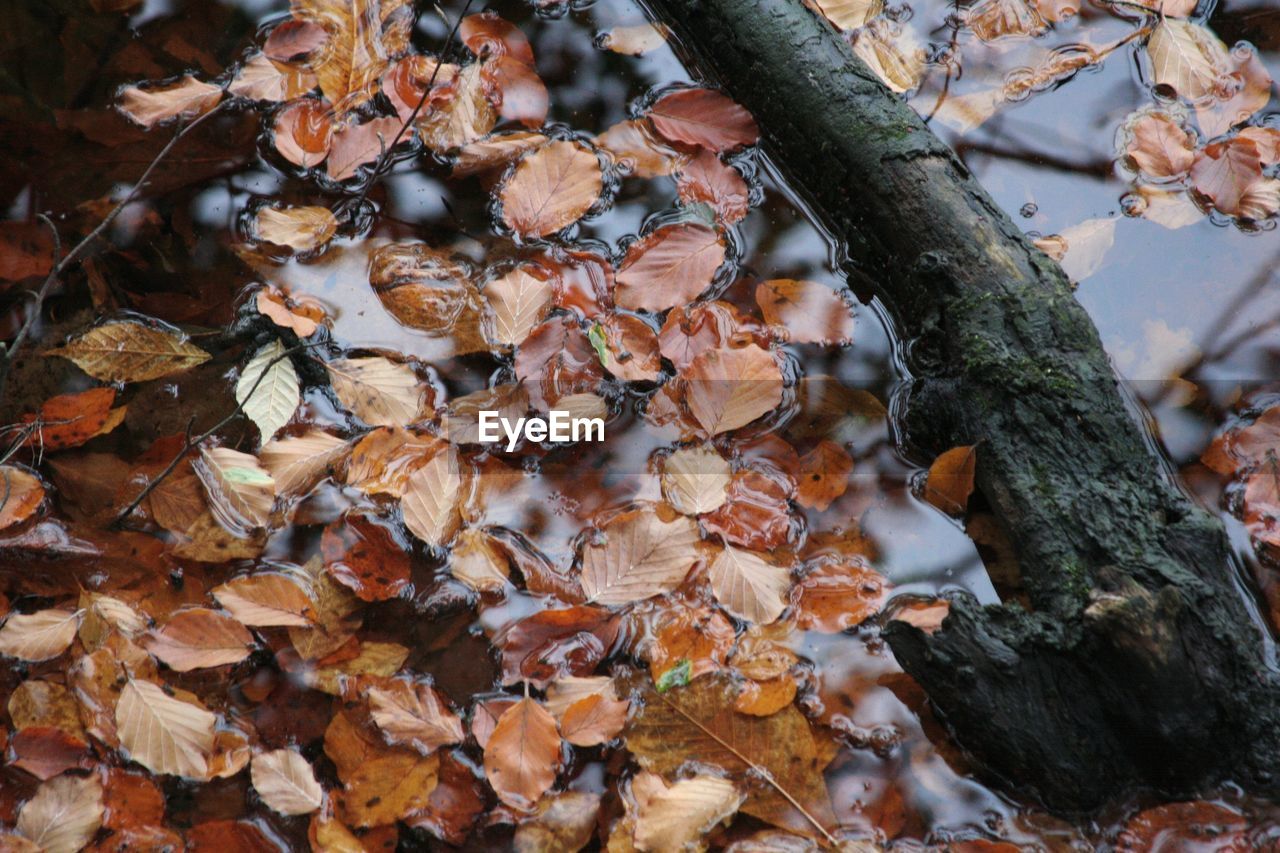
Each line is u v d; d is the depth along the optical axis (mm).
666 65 2672
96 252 2590
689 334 2551
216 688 2457
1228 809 2402
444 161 2629
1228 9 2666
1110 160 2615
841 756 2432
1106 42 2666
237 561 2492
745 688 2441
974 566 2484
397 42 2672
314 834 2414
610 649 2461
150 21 2684
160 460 2523
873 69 2652
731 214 2605
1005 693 2410
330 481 2514
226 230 2604
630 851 2402
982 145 2627
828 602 2473
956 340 2502
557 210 2596
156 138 2637
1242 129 2615
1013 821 2416
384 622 2475
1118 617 2385
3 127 2633
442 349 2557
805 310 2566
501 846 2412
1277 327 2543
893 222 2547
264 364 2541
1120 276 2568
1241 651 2400
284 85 2658
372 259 2590
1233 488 2496
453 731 2438
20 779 2436
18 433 2523
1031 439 2465
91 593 2480
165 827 2424
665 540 2473
